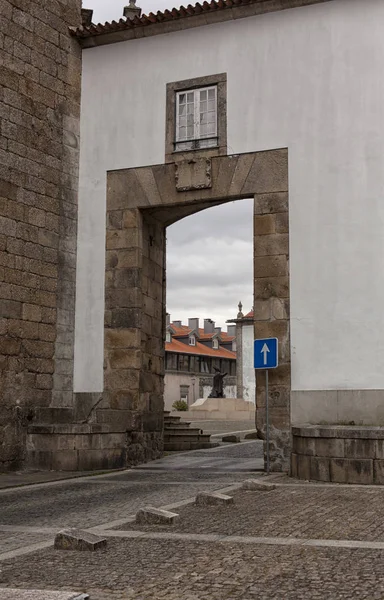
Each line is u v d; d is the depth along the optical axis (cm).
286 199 1455
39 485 1222
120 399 1562
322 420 1376
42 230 1558
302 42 1483
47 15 1620
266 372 1330
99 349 1591
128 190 1608
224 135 1524
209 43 1568
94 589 532
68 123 1645
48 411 1534
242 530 739
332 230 1412
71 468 1432
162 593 517
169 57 1606
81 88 1686
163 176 1577
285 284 1435
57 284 1584
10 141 1499
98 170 1642
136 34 1634
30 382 1499
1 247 1459
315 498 967
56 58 1631
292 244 1439
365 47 1434
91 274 1620
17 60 1532
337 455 1171
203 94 1567
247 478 1258
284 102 1482
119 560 620
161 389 1691
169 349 6619
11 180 1494
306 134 1455
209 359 7162
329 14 1467
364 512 843
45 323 1548
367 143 1409
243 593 511
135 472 1396
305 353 1404
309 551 634
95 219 1631
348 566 578
